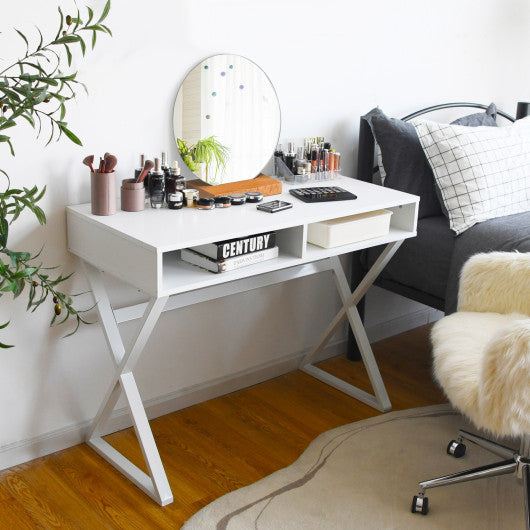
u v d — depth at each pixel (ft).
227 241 6.73
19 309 7.12
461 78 10.68
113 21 6.98
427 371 9.81
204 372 8.77
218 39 7.80
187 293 7.54
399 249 9.25
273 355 9.46
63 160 7.03
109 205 6.86
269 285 9.09
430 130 8.86
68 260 7.32
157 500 6.99
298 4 8.38
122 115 7.30
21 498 7.01
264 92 8.28
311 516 6.86
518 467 6.79
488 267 7.36
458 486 7.36
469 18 10.44
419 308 11.07
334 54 8.94
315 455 7.80
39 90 5.49
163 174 7.14
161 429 8.22
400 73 9.79
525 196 9.06
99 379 7.93
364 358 8.90
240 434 8.20
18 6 6.41
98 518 6.77
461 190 8.70
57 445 7.75
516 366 5.82
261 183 7.97
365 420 8.54
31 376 7.39
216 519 6.75
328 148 8.73
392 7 9.38
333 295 9.89
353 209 7.51
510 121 11.59
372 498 7.16
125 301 7.86
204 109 7.86
